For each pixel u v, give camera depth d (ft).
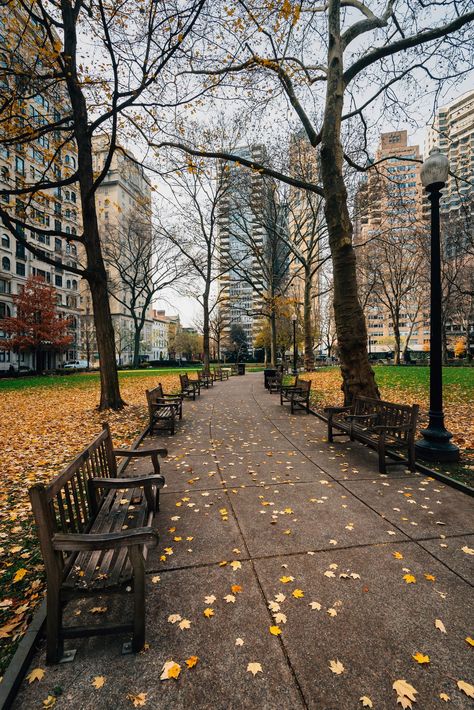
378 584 8.61
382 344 254.47
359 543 10.43
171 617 7.57
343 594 8.27
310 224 84.69
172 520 11.95
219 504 13.16
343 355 26.23
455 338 205.67
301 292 159.53
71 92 31.55
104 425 12.46
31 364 160.15
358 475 16.06
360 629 7.23
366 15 28.91
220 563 9.48
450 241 88.74
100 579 6.95
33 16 27.20
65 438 24.52
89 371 145.59
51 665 6.52
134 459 18.74
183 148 34.88
